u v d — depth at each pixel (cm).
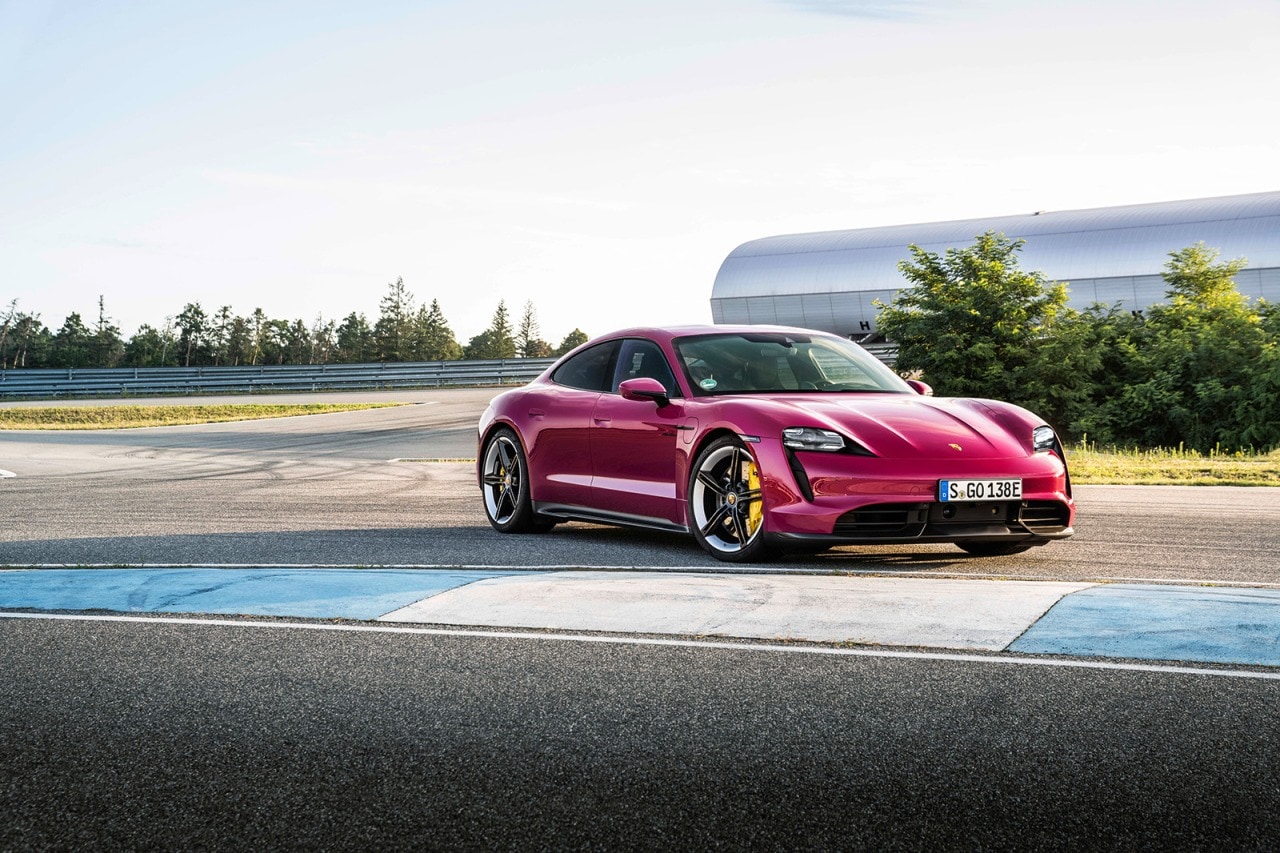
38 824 228
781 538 530
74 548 643
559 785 246
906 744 270
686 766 257
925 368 2536
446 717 298
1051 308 2456
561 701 311
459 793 242
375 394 4009
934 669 335
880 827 220
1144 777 245
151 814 233
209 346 11356
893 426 539
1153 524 720
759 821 224
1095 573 514
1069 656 346
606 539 670
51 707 314
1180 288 2811
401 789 245
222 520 807
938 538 516
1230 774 246
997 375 2422
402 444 2036
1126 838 213
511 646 375
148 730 291
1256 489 983
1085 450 1930
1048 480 537
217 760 266
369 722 295
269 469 1462
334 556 600
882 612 403
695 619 404
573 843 215
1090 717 288
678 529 596
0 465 1552
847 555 580
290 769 259
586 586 459
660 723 289
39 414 3186
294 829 224
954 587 446
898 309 2572
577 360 705
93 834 223
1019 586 446
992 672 331
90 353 11069
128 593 475
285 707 310
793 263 5266
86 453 1830
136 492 1081
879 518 517
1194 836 214
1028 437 550
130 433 2430
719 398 588
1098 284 4488
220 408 3262
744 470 560
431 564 562
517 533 714
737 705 304
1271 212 4278
